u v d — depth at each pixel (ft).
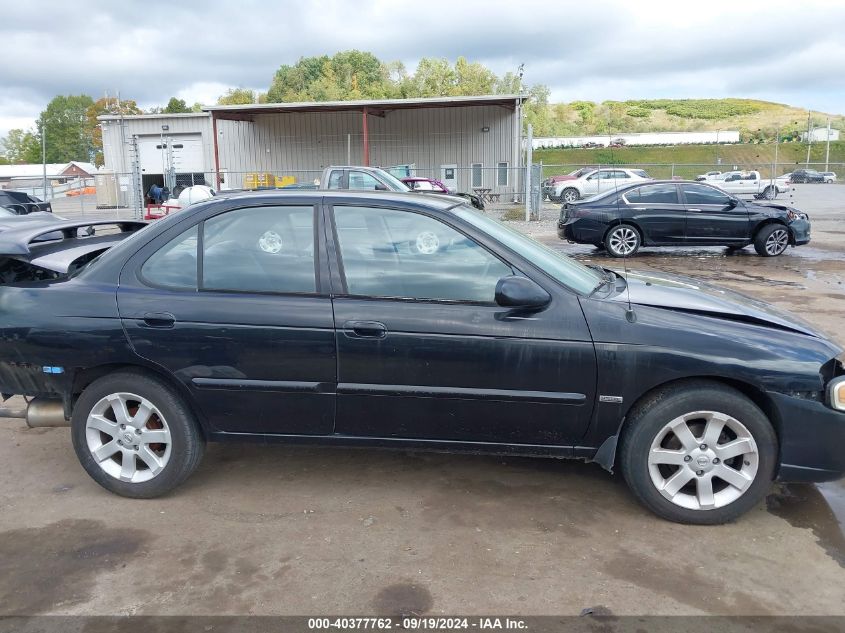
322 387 11.36
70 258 13.37
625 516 11.52
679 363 10.66
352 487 12.66
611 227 43.86
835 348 11.21
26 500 12.27
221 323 11.35
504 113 101.55
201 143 108.06
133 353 11.50
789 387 10.59
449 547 10.55
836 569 9.99
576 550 10.46
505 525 11.22
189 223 11.91
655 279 13.91
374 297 11.29
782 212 44.01
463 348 10.98
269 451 14.35
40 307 11.76
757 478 10.91
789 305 28.37
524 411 11.18
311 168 107.04
